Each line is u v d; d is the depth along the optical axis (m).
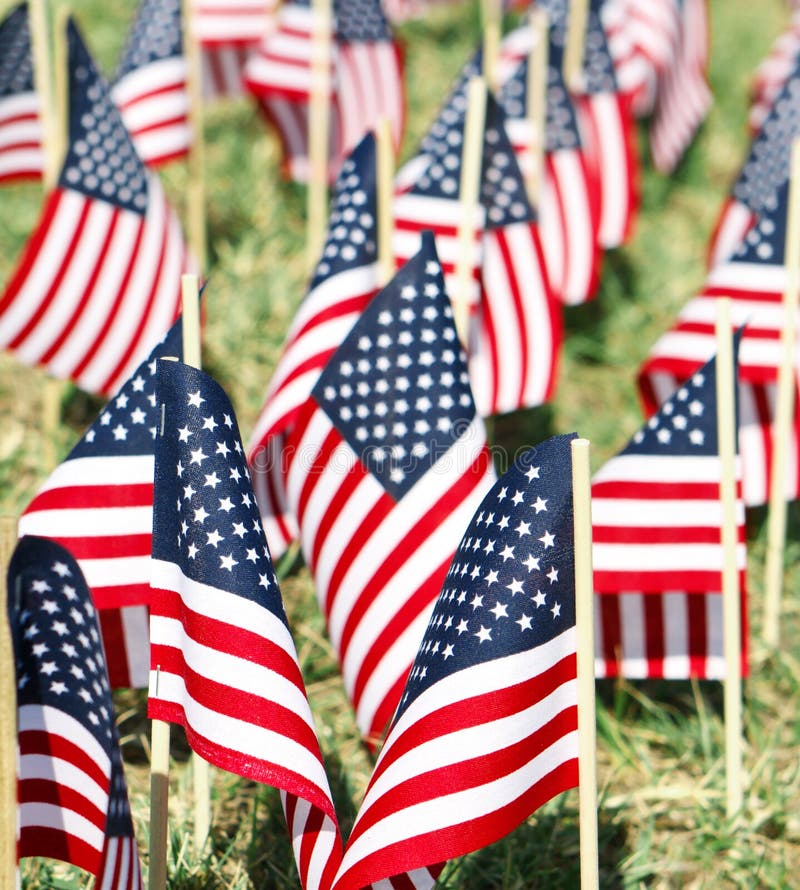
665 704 10.47
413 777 6.81
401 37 21.48
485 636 6.68
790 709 10.59
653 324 15.77
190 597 6.95
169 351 7.80
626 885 8.73
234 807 9.18
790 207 10.71
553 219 13.60
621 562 9.10
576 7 14.46
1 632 5.75
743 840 9.14
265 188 16.98
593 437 13.70
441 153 11.12
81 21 20.66
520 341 11.53
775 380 11.06
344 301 9.83
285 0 14.78
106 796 6.57
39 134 12.62
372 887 7.41
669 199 18.88
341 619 8.69
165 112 14.04
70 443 12.37
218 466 6.85
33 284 11.02
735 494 8.87
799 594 11.72
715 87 21.88
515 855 8.76
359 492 8.52
